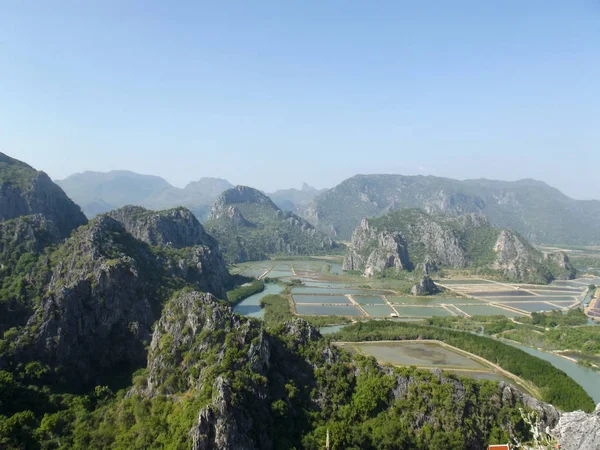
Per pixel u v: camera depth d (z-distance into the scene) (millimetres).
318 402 161500
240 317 181250
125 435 145000
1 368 186000
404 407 160375
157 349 179875
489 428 157125
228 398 135375
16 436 143125
